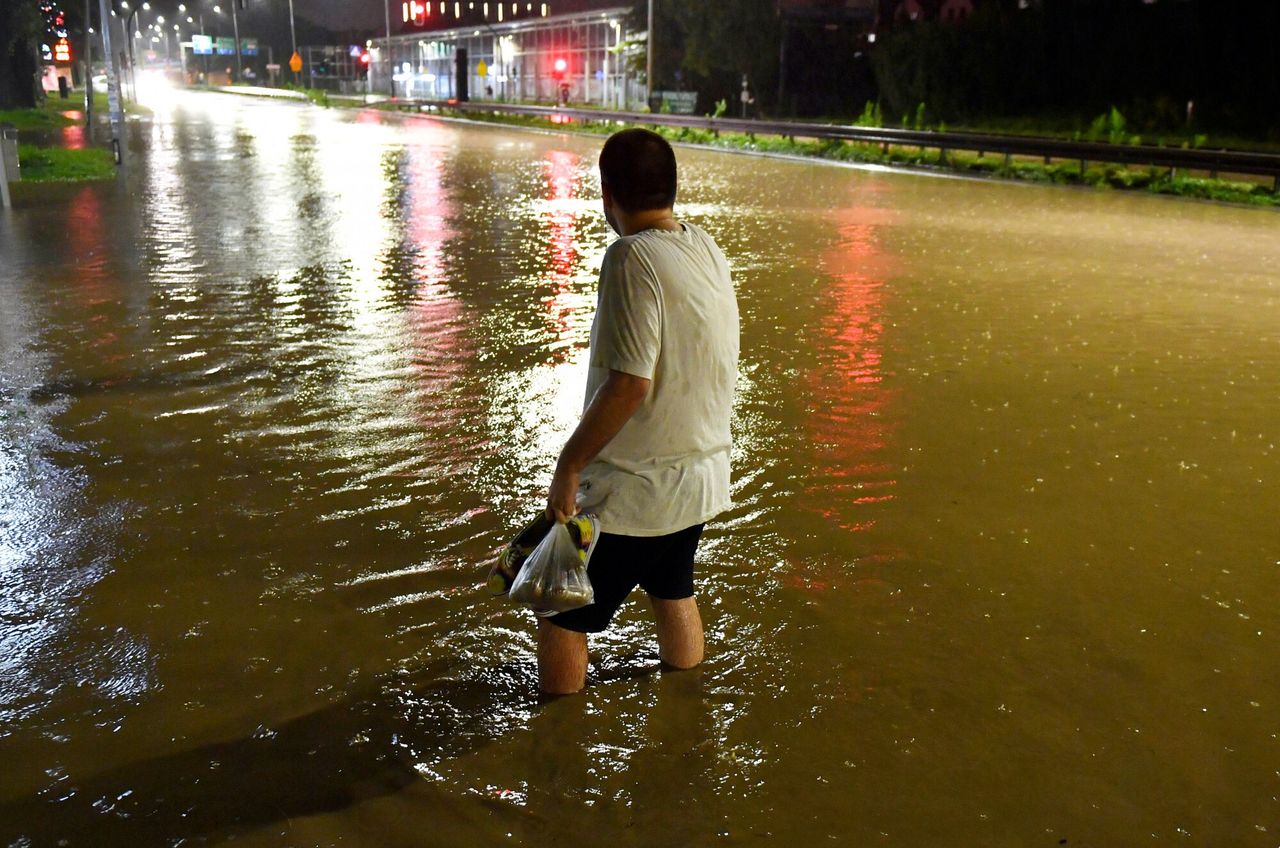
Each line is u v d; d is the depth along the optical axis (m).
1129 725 3.13
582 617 3.12
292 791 2.79
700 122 36.91
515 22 67.25
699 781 2.85
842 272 11.08
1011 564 4.21
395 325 8.27
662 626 3.36
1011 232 14.63
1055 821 2.71
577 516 2.80
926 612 3.81
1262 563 4.25
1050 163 24.97
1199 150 21.52
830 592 3.95
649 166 2.84
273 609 3.78
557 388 6.60
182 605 3.79
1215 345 8.05
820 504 4.80
